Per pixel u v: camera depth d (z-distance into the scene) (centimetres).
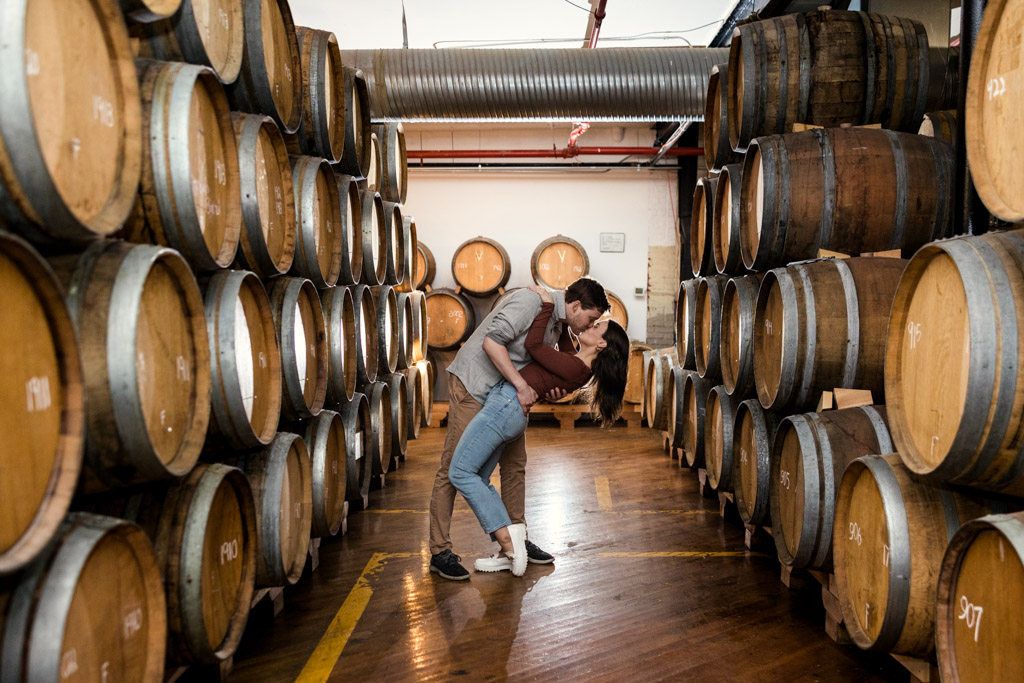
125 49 184
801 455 311
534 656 283
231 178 262
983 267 199
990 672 179
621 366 360
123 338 173
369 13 727
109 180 181
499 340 352
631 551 414
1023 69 196
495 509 365
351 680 264
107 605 169
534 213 1023
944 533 227
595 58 662
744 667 274
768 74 406
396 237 586
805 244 376
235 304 251
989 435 193
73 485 143
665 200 1021
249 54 290
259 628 310
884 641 234
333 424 401
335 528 404
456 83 656
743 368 413
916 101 405
